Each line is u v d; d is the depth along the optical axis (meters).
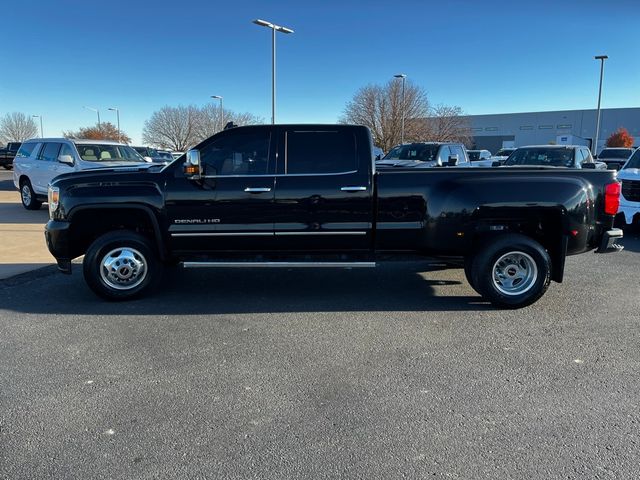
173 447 3.01
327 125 5.67
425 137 50.94
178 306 5.68
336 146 5.62
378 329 4.99
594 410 3.45
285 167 5.61
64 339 4.69
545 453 2.95
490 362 4.22
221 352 4.41
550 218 5.59
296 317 5.34
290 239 5.66
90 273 5.69
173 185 5.59
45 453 2.94
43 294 6.14
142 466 2.83
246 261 5.71
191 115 82.69
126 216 5.85
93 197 5.58
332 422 3.28
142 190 5.58
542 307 5.70
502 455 2.94
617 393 3.69
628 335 4.84
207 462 2.87
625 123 77.38
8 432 3.16
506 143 84.19
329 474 2.76
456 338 4.76
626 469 2.81
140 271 5.79
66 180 5.68
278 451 2.97
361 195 5.56
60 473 2.76
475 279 5.59
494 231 5.65
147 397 3.61
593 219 5.62
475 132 88.81
